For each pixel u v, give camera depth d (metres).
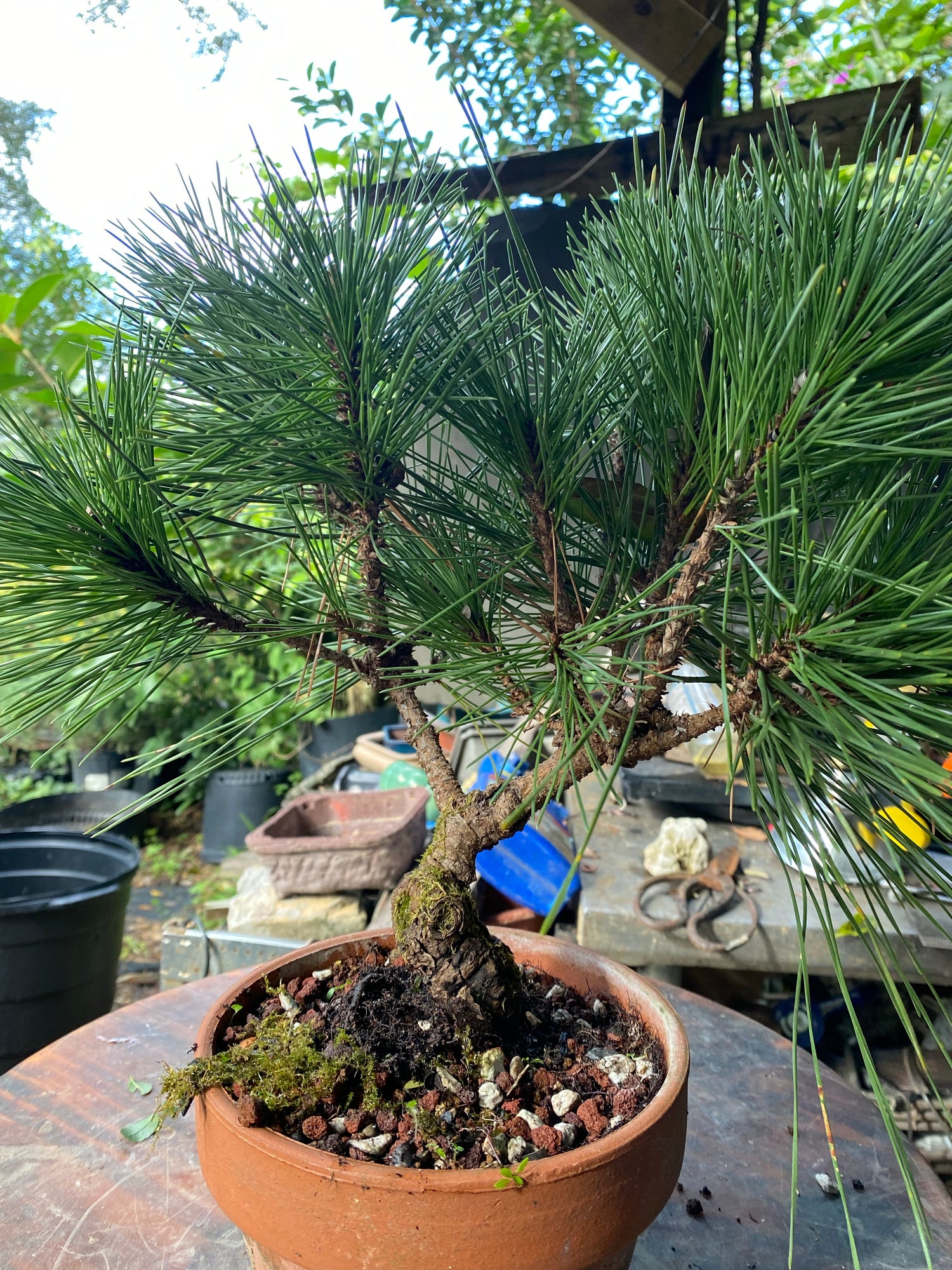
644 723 0.33
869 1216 0.44
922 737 0.25
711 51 0.84
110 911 1.04
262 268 0.34
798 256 0.25
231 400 0.34
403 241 0.34
